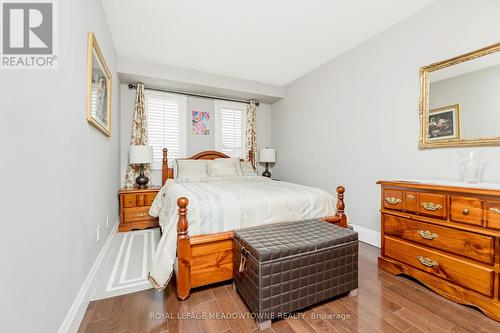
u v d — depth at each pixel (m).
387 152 2.53
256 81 4.15
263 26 2.49
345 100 3.06
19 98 0.78
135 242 2.67
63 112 1.13
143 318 1.38
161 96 3.89
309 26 2.48
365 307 1.51
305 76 3.83
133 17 2.31
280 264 1.35
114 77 2.88
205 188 2.43
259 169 4.85
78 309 1.29
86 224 1.50
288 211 2.01
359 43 2.84
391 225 1.98
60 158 1.08
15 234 0.74
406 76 2.33
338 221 2.18
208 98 4.30
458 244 1.53
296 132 4.08
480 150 1.82
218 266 1.70
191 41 2.79
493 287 1.37
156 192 3.25
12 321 0.71
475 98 1.83
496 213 1.37
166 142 3.92
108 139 2.38
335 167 3.23
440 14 2.05
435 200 1.66
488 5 1.76
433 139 2.10
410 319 1.39
